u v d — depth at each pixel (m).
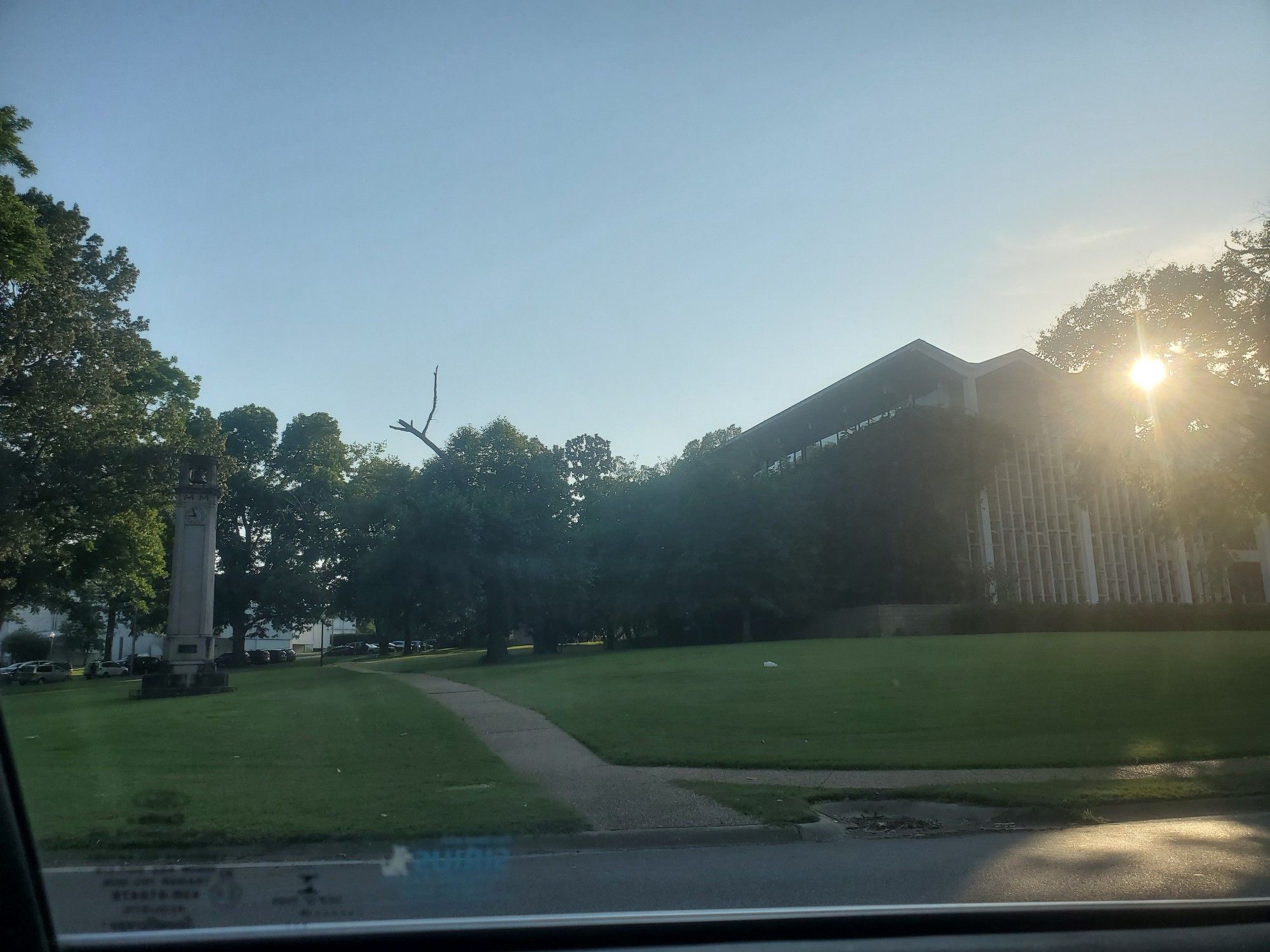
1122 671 22.27
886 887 7.36
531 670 28.66
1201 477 26.34
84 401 36.56
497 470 41.41
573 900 6.91
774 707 17.86
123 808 10.08
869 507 47.47
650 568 45.97
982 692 19.25
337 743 14.70
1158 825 10.20
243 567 69.94
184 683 27.36
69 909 6.62
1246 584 56.78
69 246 35.09
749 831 9.51
